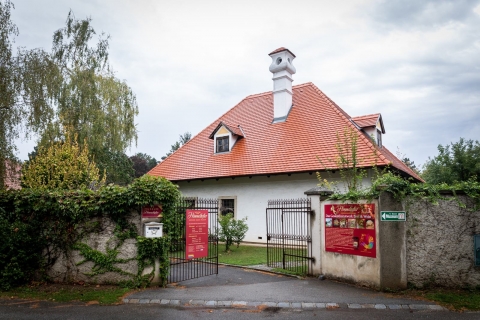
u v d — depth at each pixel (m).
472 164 22.48
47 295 7.52
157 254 8.30
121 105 24.92
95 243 8.44
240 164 17.95
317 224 9.46
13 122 14.09
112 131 23.72
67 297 7.38
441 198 7.86
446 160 23.55
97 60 24.06
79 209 8.38
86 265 8.45
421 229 7.90
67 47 22.81
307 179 15.73
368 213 8.21
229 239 14.42
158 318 6.16
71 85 22.39
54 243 8.53
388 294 7.54
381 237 7.87
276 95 19.86
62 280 8.45
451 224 7.82
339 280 8.80
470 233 7.72
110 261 8.34
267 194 16.86
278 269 10.34
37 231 8.52
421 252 7.87
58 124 20.80
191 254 9.16
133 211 8.43
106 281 8.36
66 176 14.67
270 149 17.86
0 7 14.43
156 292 7.78
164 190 8.38
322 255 9.29
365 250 8.20
